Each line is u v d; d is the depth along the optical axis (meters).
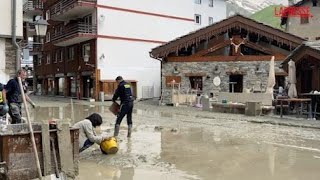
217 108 23.19
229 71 30.14
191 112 22.95
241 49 30.67
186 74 31.19
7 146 7.07
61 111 23.66
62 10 39.75
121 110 12.32
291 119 18.20
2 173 6.99
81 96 39.88
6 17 14.47
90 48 37.88
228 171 8.31
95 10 37.28
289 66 20.41
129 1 39.22
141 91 39.72
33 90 55.56
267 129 15.23
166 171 8.27
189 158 9.59
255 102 20.09
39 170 6.88
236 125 16.55
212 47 30.81
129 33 39.22
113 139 10.09
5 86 10.86
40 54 52.66
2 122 10.23
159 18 41.84
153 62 40.81
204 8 56.09
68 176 7.69
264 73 29.28
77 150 7.95
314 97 19.16
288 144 11.74
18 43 15.09
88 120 9.91
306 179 7.72
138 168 8.52
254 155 10.07
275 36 29.06
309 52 19.64
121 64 38.50
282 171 8.36
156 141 12.08
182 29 44.22
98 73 36.78
